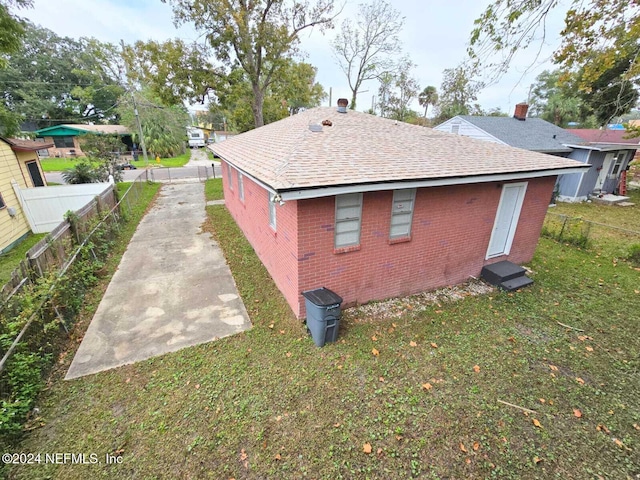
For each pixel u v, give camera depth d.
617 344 5.44
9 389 3.85
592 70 5.62
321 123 7.39
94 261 7.74
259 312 6.14
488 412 4.03
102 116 46.81
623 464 3.42
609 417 4.01
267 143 7.90
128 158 33.91
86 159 19.36
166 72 17.23
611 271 8.38
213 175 23.70
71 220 7.46
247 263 8.32
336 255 5.75
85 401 4.05
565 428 3.84
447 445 3.57
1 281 7.47
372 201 5.73
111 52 36.16
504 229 8.02
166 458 3.36
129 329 5.56
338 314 5.08
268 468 3.28
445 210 6.70
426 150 6.91
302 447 3.51
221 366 4.70
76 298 6.04
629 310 6.49
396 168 5.61
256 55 18.30
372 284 6.46
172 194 17.52
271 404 4.05
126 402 4.04
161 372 4.56
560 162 7.72
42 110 39.31
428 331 5.68
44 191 11.45
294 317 5.95
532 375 4.70
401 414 3.95
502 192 7.38
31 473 3.19
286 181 4.46
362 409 4.02
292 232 5.46
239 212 11.06
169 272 7.82
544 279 7.89
